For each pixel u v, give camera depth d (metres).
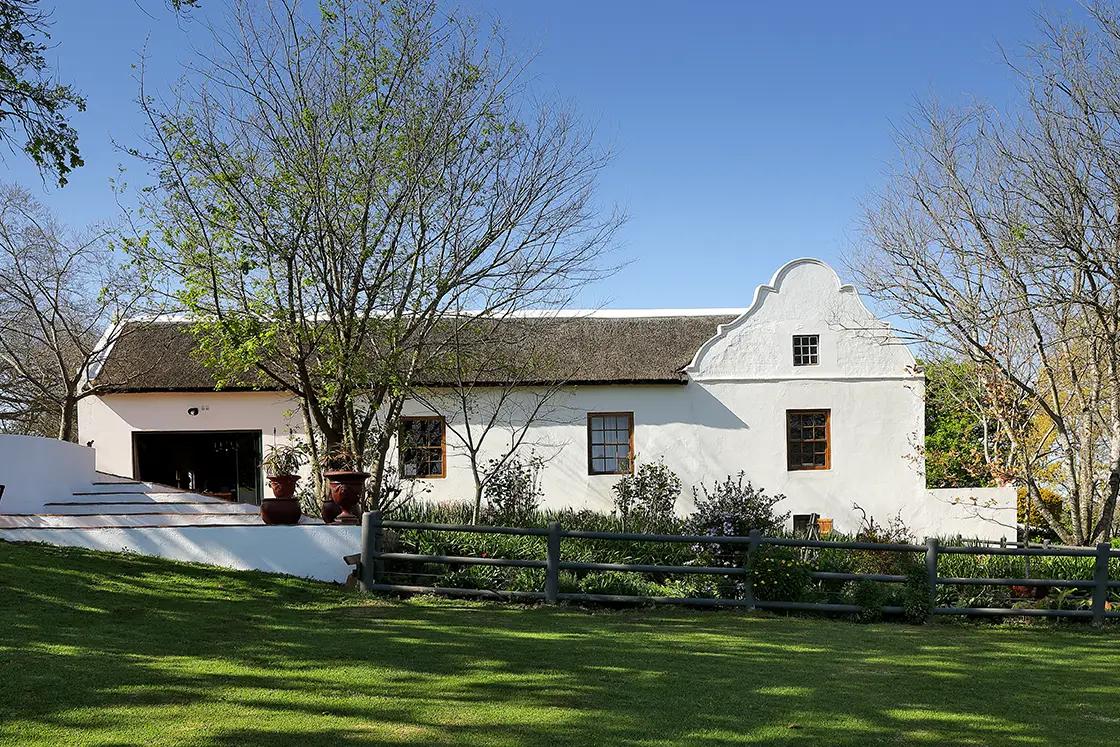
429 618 10.24
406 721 6.14
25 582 9.58
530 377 20.66
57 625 8.33
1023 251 15.36
